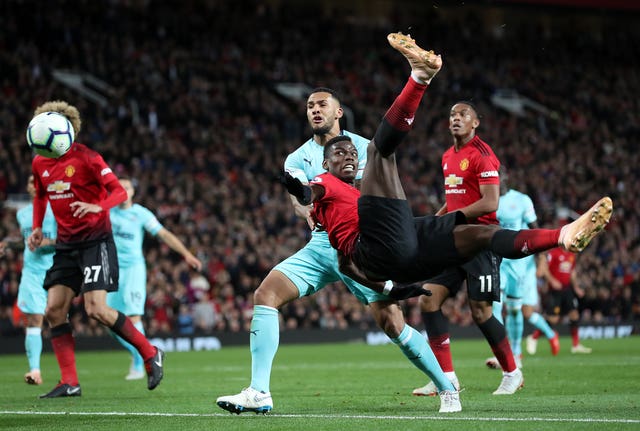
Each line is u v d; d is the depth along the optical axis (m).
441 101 48.78
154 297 28.11
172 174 34.81
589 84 56.25
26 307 13.99
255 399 8.63
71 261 11.52
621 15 57.28
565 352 22.86
